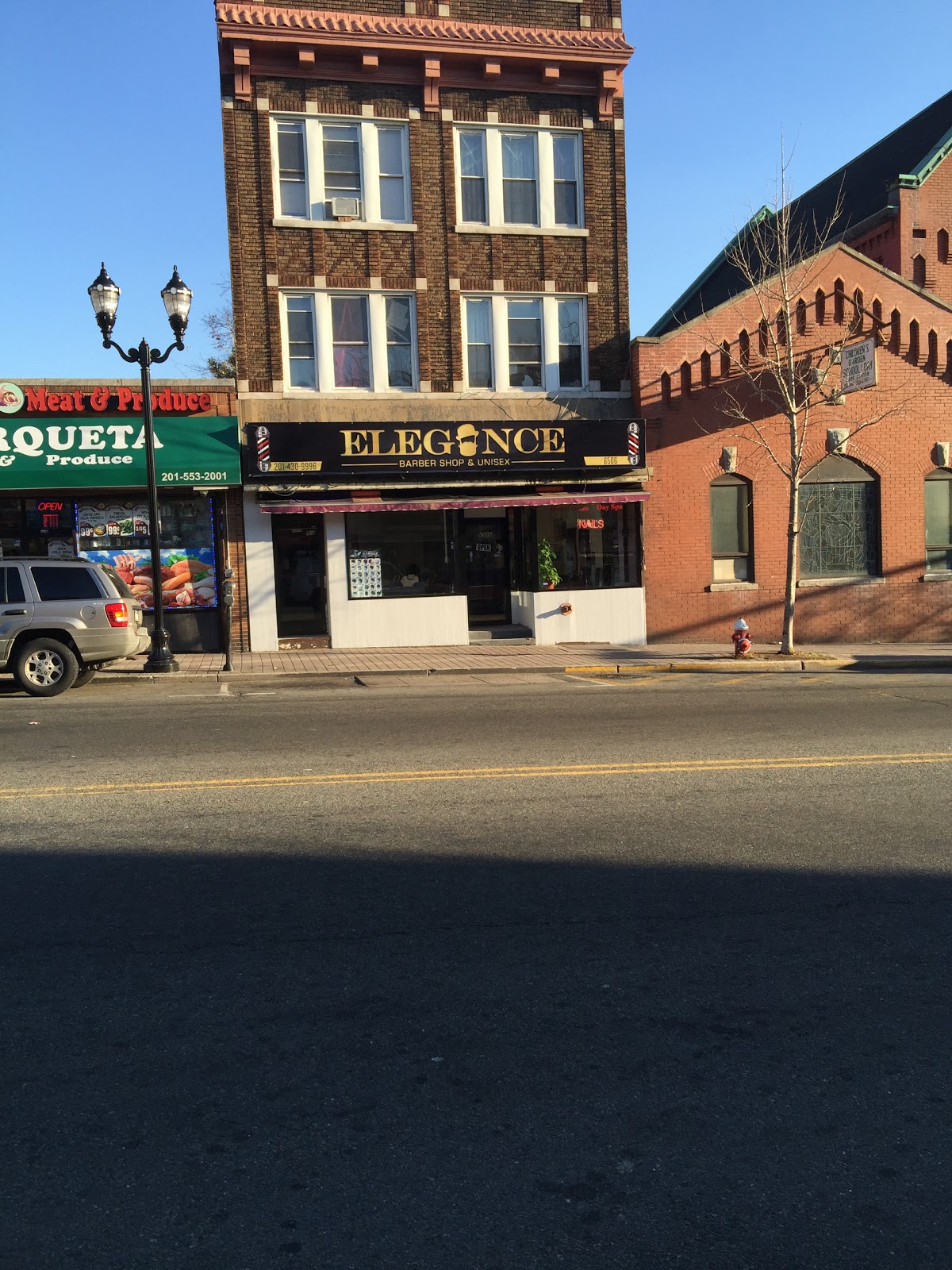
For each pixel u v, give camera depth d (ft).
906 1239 9.02
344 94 62.95
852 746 30.81
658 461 66.28
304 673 51.37
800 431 62.34
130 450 58.03
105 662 46.96
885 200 80.79
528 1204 9.49
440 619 64.75
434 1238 9.02
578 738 32.30
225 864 19.22
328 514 62.90
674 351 66.03
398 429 61.00
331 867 19.10
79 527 60.18
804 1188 9.73
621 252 67.41
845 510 69.82
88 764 28.22
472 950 15.37
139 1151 10.30
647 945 15.60
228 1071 11.89
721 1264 8.71
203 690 46.50
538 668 54.08
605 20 67.21
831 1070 11.94
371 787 25.27
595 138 67.00
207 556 61.77
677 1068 11.98
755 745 31.09
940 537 71.67
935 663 58.34
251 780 26.05
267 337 62.03
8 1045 12.49
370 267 63.67
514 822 22.11
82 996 13.80
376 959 15.05
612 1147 10.40
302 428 59.72
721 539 68.23
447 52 63.26
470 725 35.01
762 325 64.80
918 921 16.57
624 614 66.44
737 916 16.76
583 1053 12.32
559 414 65.82
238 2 61.26
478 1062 12.10
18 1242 8.94
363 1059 12.17
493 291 65.62
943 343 69.77
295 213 63.00
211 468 58.90
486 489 63.98
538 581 65.31
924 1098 11.36
